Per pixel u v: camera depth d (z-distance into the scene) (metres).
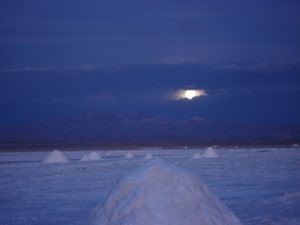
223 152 55.25
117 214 5.23
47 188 18.06
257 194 15.38
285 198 14.17
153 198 5.23
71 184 19.31
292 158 39.28
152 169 5.58
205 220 5.15
